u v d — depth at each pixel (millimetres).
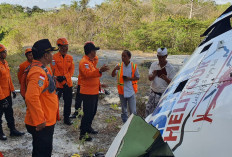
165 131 1477
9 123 4754
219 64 1650
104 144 4602
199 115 1336
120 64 4895
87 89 4445
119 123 5535
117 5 23406
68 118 5406
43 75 2936
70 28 22625
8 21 36562
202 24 20578
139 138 1191
